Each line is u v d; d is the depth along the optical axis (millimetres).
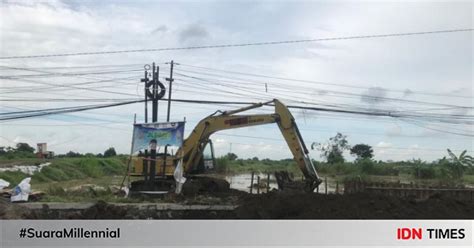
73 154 70250
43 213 17750
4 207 17547
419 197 22672
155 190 22688
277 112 22828
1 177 33656
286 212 16625
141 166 23031
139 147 22891
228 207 18484
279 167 70375
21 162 46969
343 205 16438
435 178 46344
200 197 21547
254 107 23453
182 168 22797
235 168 65250
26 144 70438
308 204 16734
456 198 20234
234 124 23688
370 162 55719
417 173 48562
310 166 22234
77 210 18359
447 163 46750
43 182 37062
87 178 44625
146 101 28188
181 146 22609
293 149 22453
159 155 23078
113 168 52875
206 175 25203
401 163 58531
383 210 16031
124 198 21328
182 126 22797
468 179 46500
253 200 18141
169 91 28391
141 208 18453
